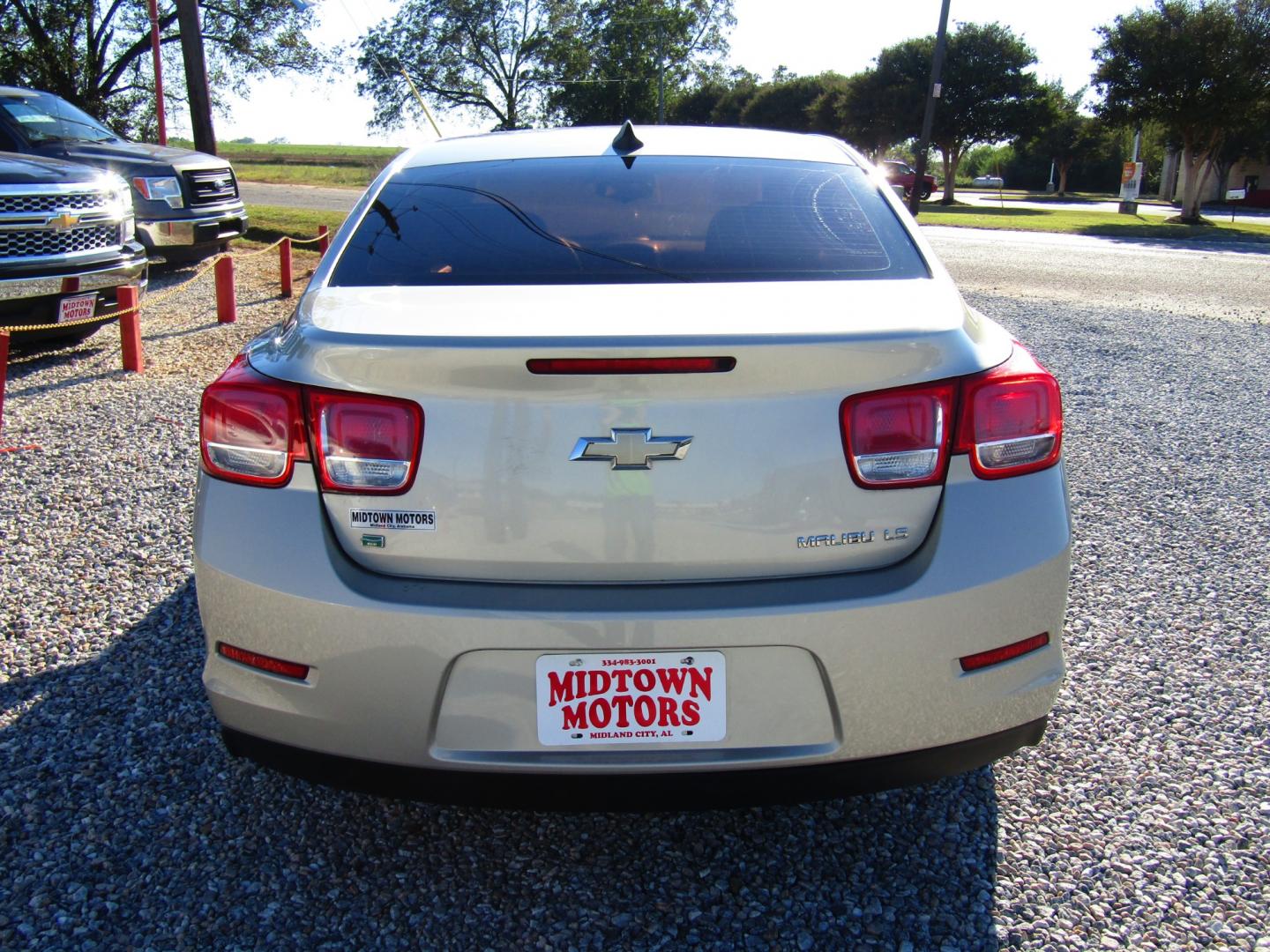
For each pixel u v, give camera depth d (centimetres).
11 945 197
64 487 464
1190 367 776
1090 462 529
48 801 243
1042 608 194
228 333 848
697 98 6303
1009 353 205
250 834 233
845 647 182
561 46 4625
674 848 230
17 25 2433
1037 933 204
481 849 229
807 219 247
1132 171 3709
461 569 185
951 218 2966
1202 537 422
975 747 195
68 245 681
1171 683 303
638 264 224
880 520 186
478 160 282
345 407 185
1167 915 209
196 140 1636
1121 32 3234
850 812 242
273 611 187
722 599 181
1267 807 244
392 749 187
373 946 199
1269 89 3014
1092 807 244
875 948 200
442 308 200
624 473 180
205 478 200
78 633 327
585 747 184
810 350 179
